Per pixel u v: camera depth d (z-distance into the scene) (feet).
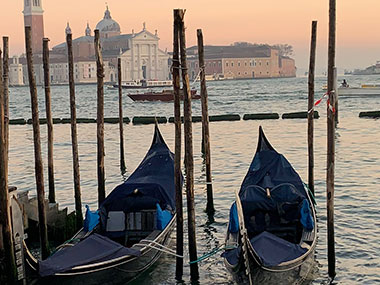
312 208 54.49
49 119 63.16
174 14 48.29
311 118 69.56
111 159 114.42
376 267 50.88
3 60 49.93
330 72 47.09
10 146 142.51
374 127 151.33
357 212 67.36
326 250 55.16
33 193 87.10
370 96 249.96
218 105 269.64
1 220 42.11
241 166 102.47
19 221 43.96
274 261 42.50
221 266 52.34
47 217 56.39
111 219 53.93
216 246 57.82
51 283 42.60
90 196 81.46
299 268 44.91
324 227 62.08
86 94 489.67
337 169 94.89
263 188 54.75
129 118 208.33
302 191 56.59
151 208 54.24
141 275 48.80
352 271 50.06
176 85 48.78
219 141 136.26
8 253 42.27
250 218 51.11
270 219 51.16
